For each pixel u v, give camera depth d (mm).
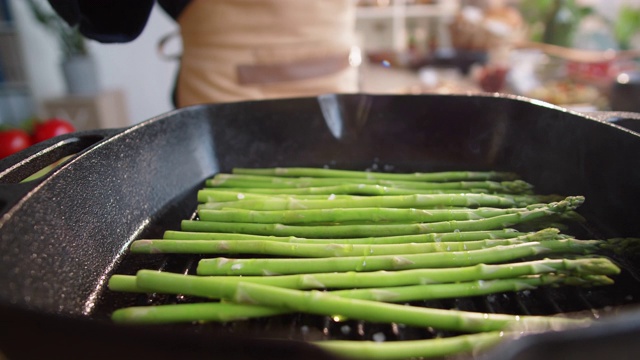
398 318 212
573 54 808
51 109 913
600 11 1055
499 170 350
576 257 251
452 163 365
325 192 315
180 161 333
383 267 240
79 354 160
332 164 374
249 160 369
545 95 654
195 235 271
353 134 377
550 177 321
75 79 923
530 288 232
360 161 375
